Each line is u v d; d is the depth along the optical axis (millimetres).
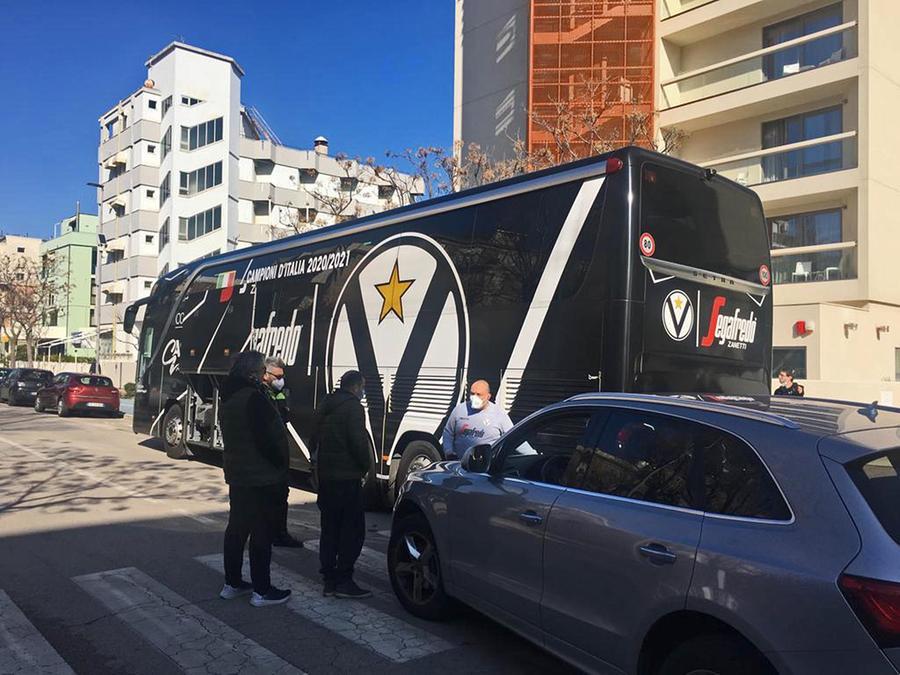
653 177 6277
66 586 5574
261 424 5156
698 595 2857
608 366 5949
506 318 6953
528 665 4301
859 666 2371
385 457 8375
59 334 63156
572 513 3598
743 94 21906
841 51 20781
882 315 19672
